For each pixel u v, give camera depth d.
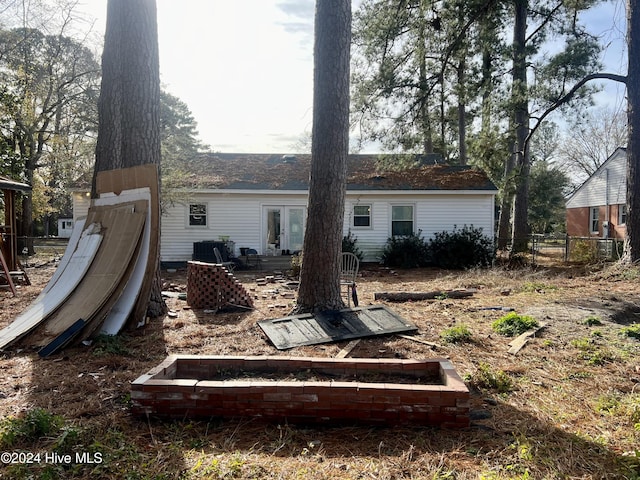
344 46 6.08
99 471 2.41
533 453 2.59
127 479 2.34
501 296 8.52
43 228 38.81
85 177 16.28
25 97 20.12
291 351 4.90
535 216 32.06
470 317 6.54
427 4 14.13
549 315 6.40
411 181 16.84
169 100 31.25
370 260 16.55
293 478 2.36
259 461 2.53
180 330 5.75
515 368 4.20
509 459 2.53
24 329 5.19
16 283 10.88
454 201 16.45
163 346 5.05
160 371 3.36
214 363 3.73
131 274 5.74
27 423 2.81
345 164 6.25
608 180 23.08
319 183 6.14
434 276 13.18
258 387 3.00
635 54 11.22
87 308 5.31
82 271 5.90
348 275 7.92
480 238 15.77
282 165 18.25
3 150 16.98
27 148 21.38
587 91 14.06
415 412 2.92
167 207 15.72
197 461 2.52
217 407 3.03
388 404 2.93
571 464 2.48
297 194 16.19
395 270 14.93
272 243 16.34
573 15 16.11
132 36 6.55
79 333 5.11
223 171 17.36
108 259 5.88
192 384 3.05
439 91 17.16
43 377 4.01
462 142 22.25
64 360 4.54
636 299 7.66
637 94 11.20
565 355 4.62
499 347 4.98
